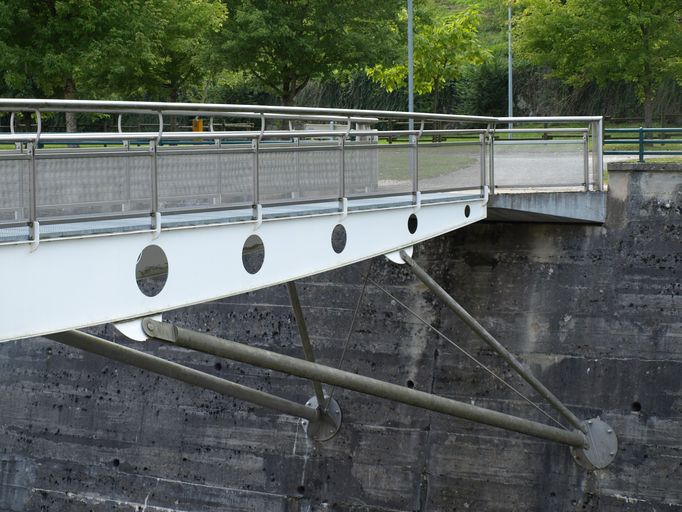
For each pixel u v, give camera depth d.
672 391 16.16
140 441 18.94
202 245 9.77
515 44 33.12
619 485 16.36
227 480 18.34
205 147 12.59
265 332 18.45
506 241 17.17
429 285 13.73
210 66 28.53
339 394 17.80
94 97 27.03
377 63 29.22
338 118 11.99
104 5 23.34
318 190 11.45
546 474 16.69
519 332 17.02
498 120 14.91
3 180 8.10
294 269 11.02
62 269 8.47
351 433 17.69
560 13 30.14
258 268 10.52
